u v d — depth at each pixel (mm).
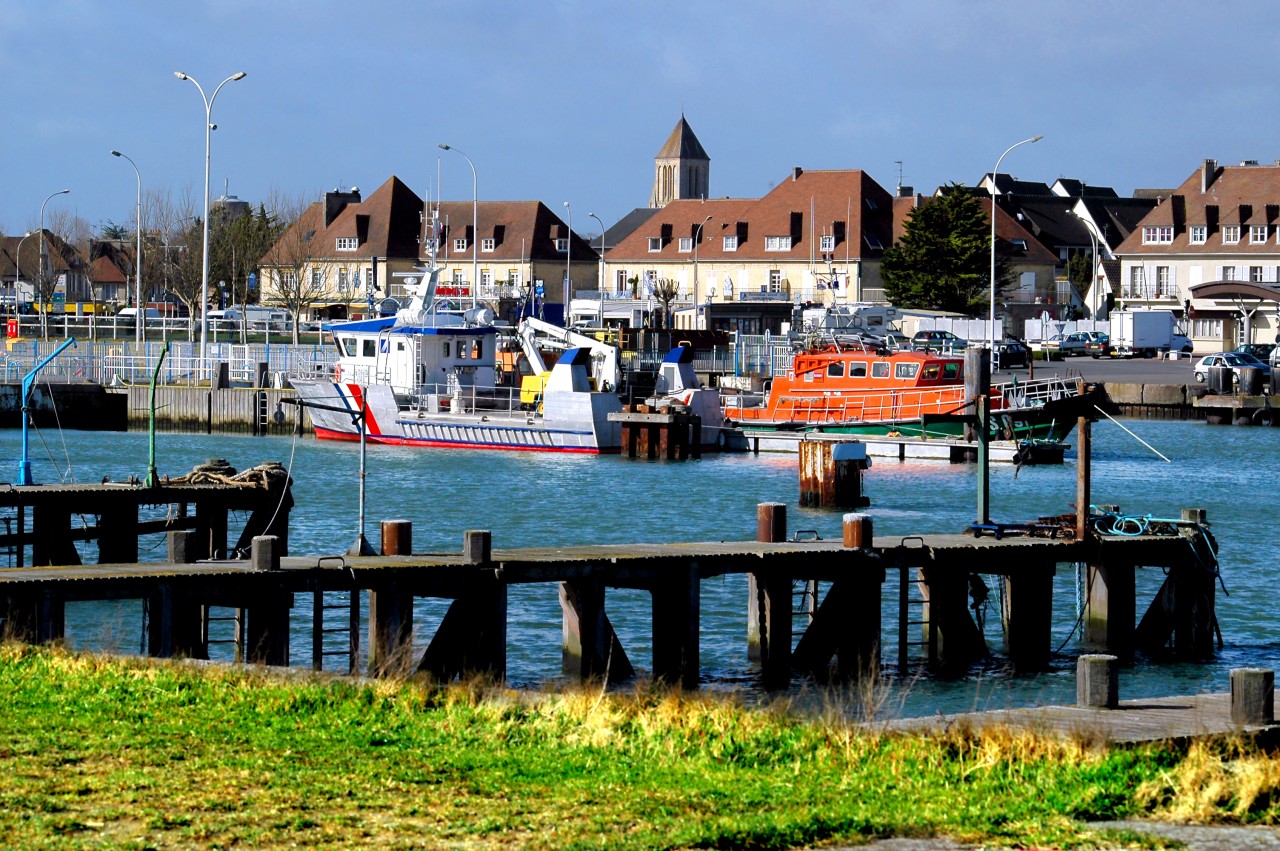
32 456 135625
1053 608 71812
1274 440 159500
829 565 57000
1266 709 36219
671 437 133750
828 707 44469
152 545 91688
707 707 37375
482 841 27312
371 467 127688
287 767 31891
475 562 52875
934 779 31922
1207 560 61938
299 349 173375
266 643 51531
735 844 27422
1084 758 32781
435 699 38125
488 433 139875
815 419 138125
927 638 61219
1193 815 29828
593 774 31859
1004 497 112062
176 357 173000
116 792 29875
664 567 54875
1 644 44406
